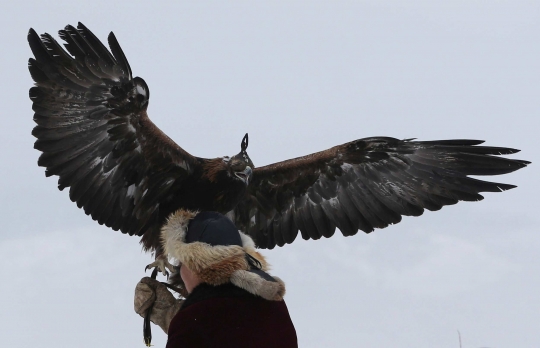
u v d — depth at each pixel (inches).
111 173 443.5
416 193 512.7
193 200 462.3
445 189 506.9
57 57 415.2
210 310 274.7
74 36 418.6
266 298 278.1
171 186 459.8
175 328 275.6
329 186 521.7
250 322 275.9
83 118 427.2
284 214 522.6
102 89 426.6
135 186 453.1
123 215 453.1
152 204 459.5
